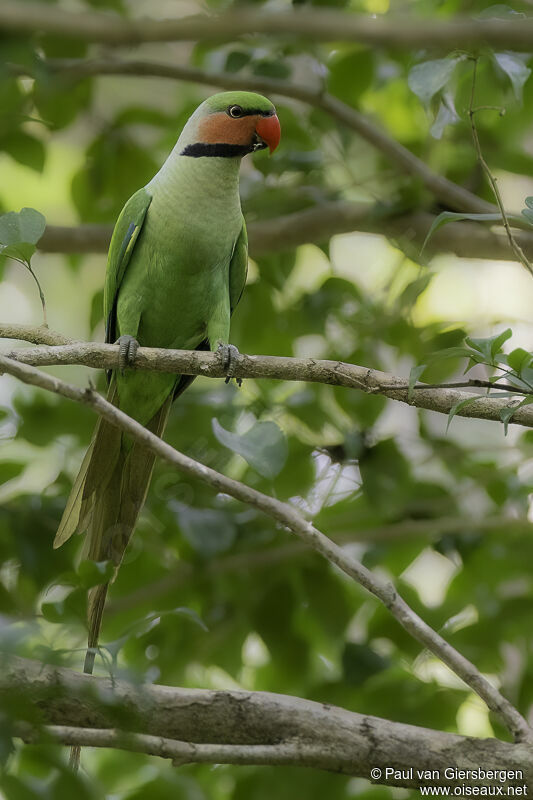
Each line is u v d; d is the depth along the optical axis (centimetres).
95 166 1079
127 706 560
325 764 571
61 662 534
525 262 600
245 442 639
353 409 902
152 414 845
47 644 601
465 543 880
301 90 995
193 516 830
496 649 848
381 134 1012
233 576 873
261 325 996
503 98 1001
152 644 855
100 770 821
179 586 863
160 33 498
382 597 556
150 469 767
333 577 872
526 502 895
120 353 704
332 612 869
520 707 833
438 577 1400
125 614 859
